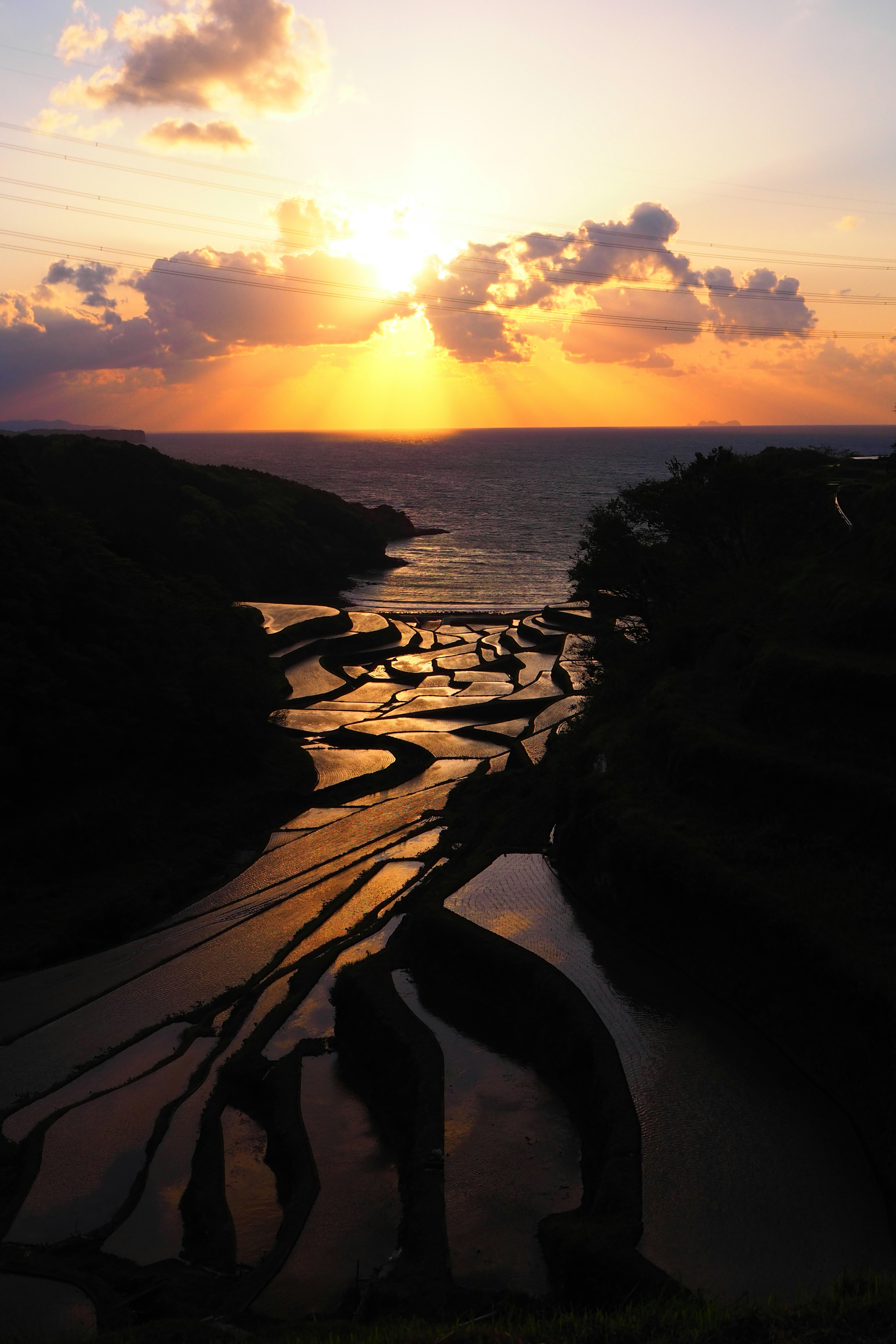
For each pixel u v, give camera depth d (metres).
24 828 38.22
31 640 42.22
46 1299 17.17
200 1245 18.61
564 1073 21.02
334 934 33.62
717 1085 19.03
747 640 35.84
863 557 38.00
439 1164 18.44
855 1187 16.02
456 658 81.94
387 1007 24.67
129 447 117.06
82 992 30.94
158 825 42.69
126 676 45.72
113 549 61.84
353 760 56.53
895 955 19.53
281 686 68.44
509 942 25.83
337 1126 21.98
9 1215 19.94
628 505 55.97
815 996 19.95
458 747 57.94
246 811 47.09
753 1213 15.41
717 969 22.92
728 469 51.53
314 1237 18.02
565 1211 17.08
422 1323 12.27
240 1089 24.23
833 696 27.98
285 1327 14.74
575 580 60.66
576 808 31.31
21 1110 24.22
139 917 36.03
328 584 119.62
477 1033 23.97
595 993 22.88
